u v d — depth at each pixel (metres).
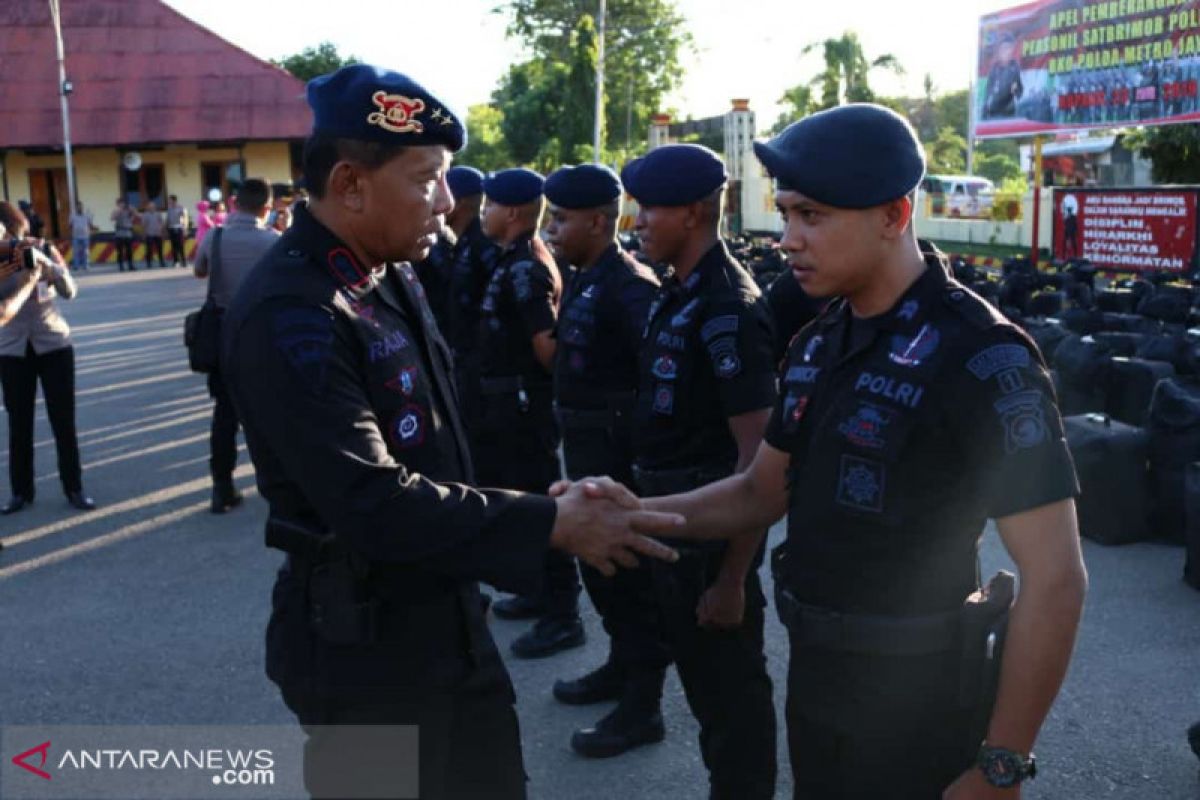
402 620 1.94
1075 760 3.40
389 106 1.85
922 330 1.85
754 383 2.72
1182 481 5.26
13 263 5.73
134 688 4.00
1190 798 3.19
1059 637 1.72
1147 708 3.72
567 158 39.66
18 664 4.22
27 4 33.47
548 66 51.03
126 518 6.14
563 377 3.84
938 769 1.92
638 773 3.40
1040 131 18.55
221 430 6.13
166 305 17.81
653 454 2.96
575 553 1.97
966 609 1.86
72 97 31.89
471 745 2.06
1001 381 1.75
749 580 2.79
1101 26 16.94
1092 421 5.56
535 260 4.43
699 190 2.83
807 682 2.01
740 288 2.82
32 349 6.09
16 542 5.73
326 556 1.92
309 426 1.79
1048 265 14.80
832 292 1.90
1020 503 1.72
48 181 32.28
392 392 1.92
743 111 29.45
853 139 1.83
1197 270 13.05
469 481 2.11
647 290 3.66
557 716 3.79
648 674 3.53
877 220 1.86
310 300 1.84
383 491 1.79
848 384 1.93
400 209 1.90
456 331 4.80
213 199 26.02
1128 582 4.89
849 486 1.89
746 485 2.23
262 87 32.38
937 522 1.84
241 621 4.64
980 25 20.00
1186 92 15.38
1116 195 14.27
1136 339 6.94
